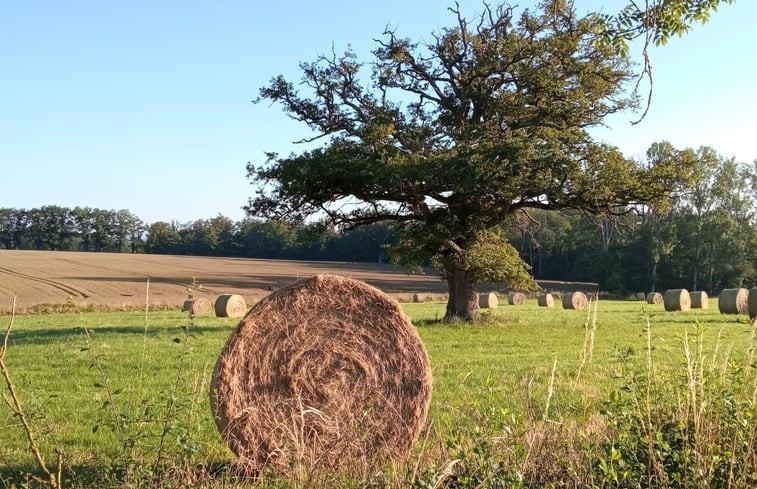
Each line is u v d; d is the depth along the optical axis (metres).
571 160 20.20
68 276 65.75
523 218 27.44
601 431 5.66
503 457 4.63
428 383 6.29
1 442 7.00
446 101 24.58
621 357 6.44
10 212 134.12
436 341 17.44
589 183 20.73
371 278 75.31
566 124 23.38
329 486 4.96
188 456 5.21
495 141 21.33
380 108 23.14
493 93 23.92
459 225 22.95
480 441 4.58
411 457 5.58
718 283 72.62
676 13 5.13
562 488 4.64
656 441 4.49
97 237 136.00
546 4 22.11
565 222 70.69
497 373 11.44
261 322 6.19
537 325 22.59
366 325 6.36
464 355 14.35
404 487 4.61
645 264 71.12
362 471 5.04
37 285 55.53
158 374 11.93
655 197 21.73
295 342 6.21
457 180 20.41
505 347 16.00
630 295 64.12
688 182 21.53
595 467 4.73
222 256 127.12
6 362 13.95
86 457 6.41
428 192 21.91
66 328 22.78
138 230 139.25
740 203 70.38
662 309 35.53
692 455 4.47
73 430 7.55
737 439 4.52
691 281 72.75
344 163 21.28
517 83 23.23
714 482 4.32
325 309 6.33
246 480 5.57
